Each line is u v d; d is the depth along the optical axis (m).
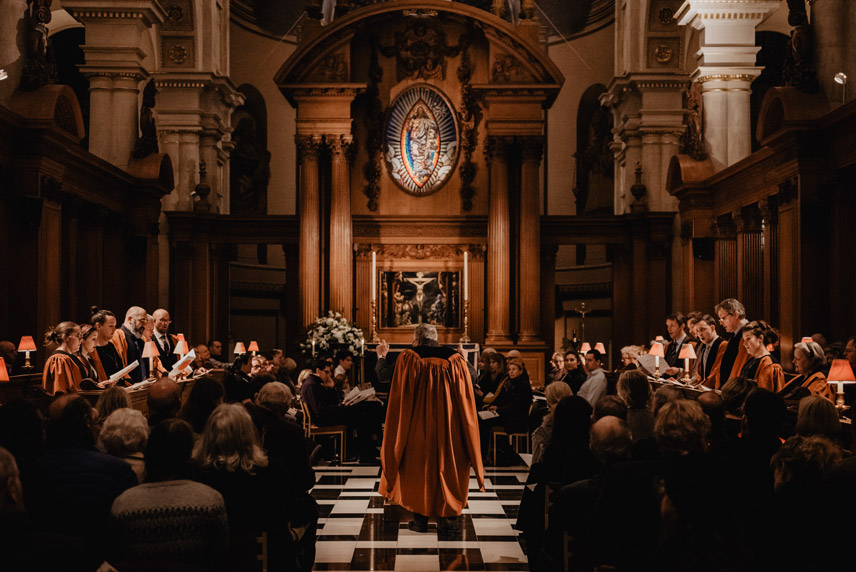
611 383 14.66
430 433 7.68
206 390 5.46
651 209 21.44
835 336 11.12
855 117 10.47
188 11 21.75
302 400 11.97
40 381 10.88
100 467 4.12
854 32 11.51
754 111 26.53
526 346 19.56
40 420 4.05
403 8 19.89
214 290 20.81
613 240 20.50
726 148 16.73
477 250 20.48
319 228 19.98
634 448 4.93
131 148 16.91
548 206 29.17
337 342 18.02
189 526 3.49
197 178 21.83
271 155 29.05
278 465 4.62
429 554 7.07
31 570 2.76
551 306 20.53
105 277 16.11
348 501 9.41
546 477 5.63
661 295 20.14
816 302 11.45
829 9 11.67
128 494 3.53
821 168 11.45
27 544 2.82
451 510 7.60
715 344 9.41
